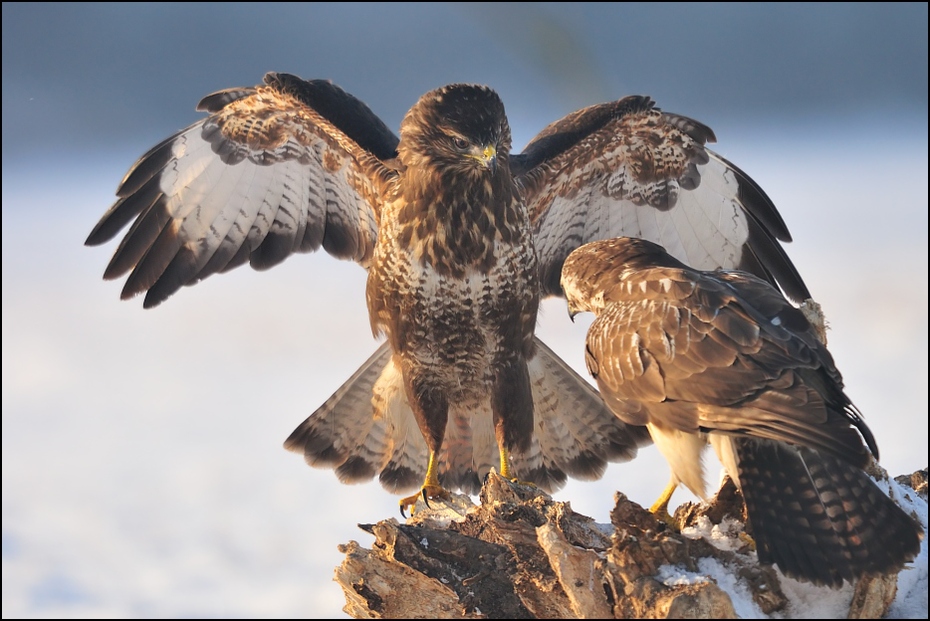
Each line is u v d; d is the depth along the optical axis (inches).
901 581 331.0
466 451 501.0
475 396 486.3
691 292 354.6
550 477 504.1
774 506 320.8
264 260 518.9
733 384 331.9
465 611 335.9
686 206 520.4
